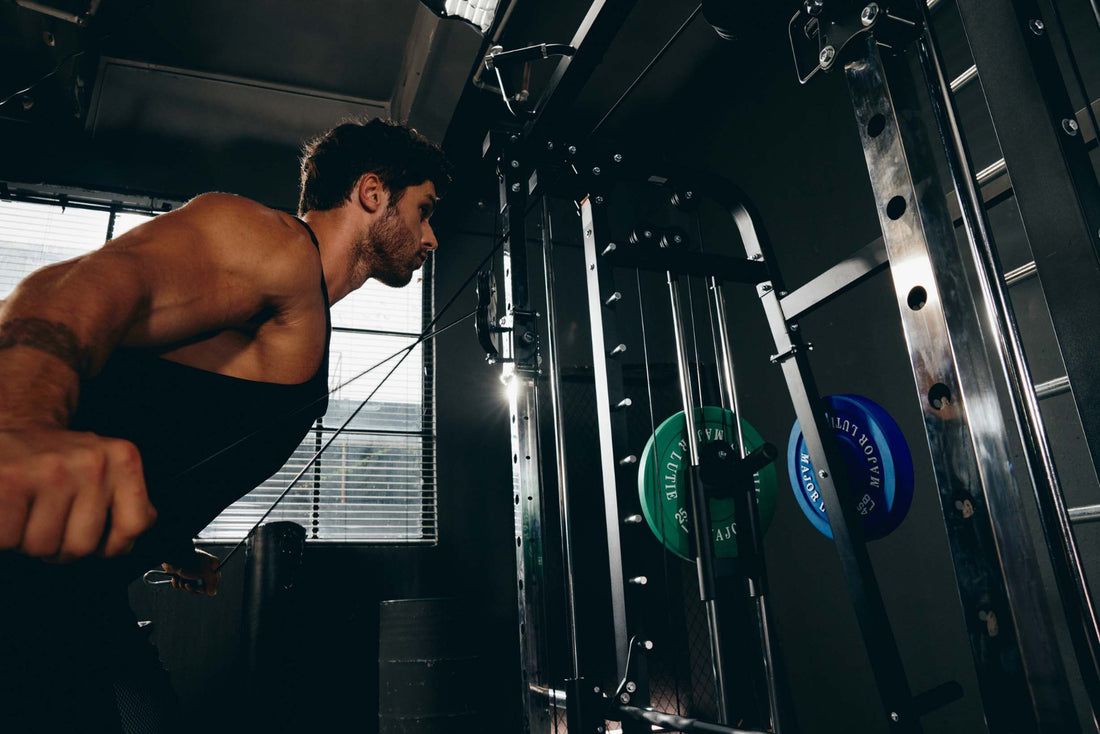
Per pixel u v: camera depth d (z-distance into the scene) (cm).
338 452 421
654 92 438
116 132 414
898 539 290
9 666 67
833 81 344
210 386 75
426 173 108
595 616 368
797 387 156
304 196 105
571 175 185
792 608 342
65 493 42
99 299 53
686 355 171
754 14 138
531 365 206
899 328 297
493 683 393
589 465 400
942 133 94
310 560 391
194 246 66
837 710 312
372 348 444
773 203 374
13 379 45
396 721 327
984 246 87
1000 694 82
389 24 386
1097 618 76
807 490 163
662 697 346
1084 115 148
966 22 95
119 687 81
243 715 338
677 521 167
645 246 167
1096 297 80
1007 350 84
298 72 415
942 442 91
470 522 419
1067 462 225
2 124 394
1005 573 84
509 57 177
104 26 356
